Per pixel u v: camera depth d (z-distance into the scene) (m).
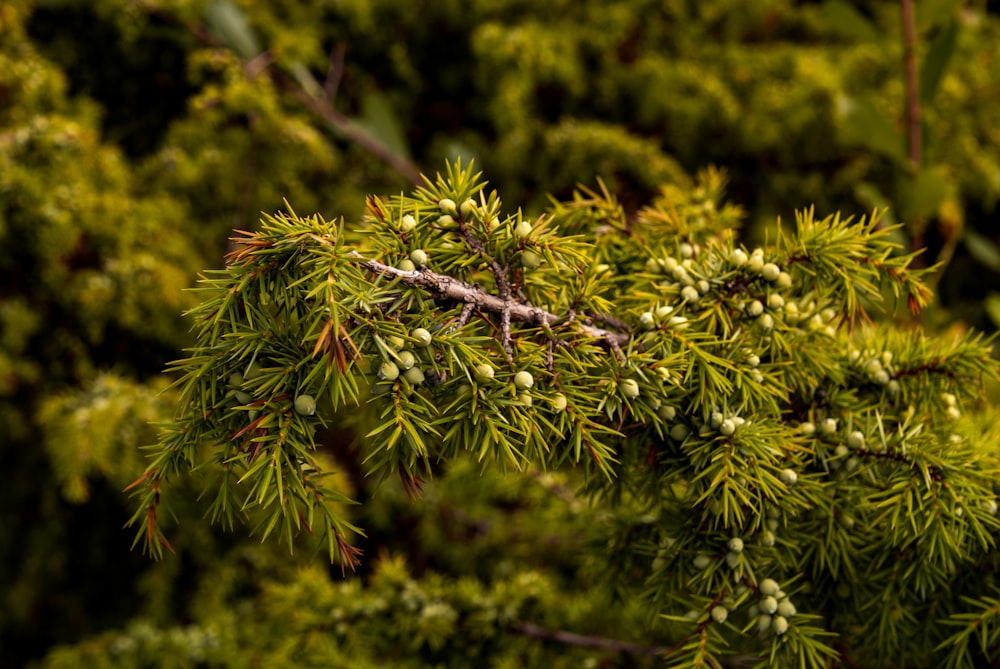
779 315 0.87
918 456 0.87
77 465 1.28
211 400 0.82
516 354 0.83
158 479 0.82
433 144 1.85
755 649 0.95
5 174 1.31
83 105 1.58
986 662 0.92
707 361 0.85
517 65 1.70
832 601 0.92
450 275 0.85
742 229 1.93
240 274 0.81
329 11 1.78
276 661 1.10
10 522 1.74
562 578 1.42
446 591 1.08
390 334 0.80
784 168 1.95
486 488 1.14
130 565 1.83
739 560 0.87
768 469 0.86
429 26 1.86
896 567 0.89
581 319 0.86
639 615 1.04
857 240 0.87
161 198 1.57
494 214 0.84
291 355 0.82
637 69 1.88
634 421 0.87
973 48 1.95
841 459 0.89
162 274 1.45
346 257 0.80
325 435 1.71
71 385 1.60
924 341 0.92
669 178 1.66
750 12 1.97
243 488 0.90
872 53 1.89
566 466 1.04
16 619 1.79
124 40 1.60
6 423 1.57
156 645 1.40
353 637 1.06
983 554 0.90
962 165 1.85
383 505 1.61
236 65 1.55
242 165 1.59
